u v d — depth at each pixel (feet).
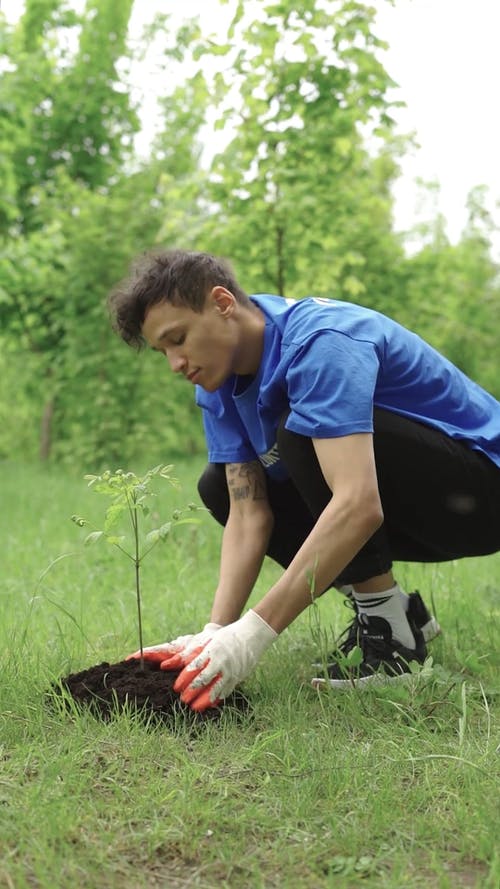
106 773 6.65
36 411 47.14
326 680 8.01
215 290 8.06
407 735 7.45
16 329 41.06
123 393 37.45
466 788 6.43
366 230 34.71
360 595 8.96
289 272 23.97
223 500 9.93
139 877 5.44
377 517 7.62
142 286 8.05
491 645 10.11
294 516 9.70
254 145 21.80
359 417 7.66
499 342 46.21
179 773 6.66
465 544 9.45
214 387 8.36
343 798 6.36
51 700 8.04
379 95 21.18
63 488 29.27
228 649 7.59
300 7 20.20
